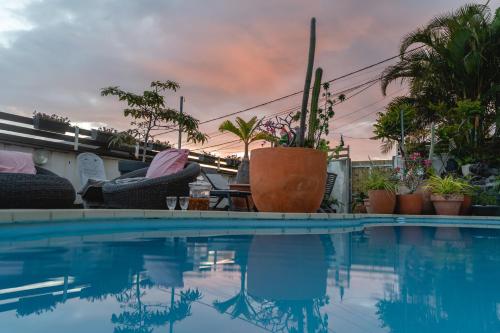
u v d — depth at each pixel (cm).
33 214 203
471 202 617
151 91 673
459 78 1015
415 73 1105
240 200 626
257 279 105
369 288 96
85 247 160
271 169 373
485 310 76
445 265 137
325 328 64
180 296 83
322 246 191
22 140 616
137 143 785
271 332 61
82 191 500
